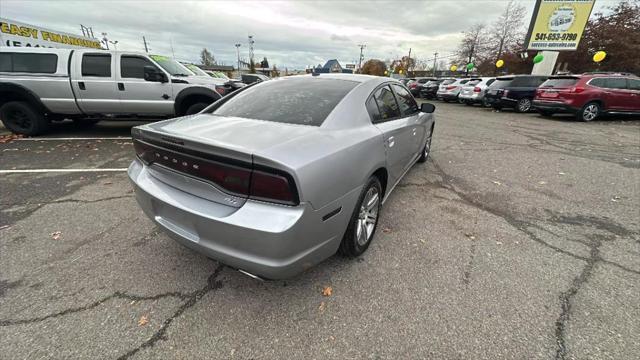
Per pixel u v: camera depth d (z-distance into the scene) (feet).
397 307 6.46
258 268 5.44
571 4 50.70
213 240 5.66
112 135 22.52
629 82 33.47
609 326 6.05
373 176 8.15
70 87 19.98
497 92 45.34
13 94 20.42
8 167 14.89
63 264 7.59
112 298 6.51
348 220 6.81
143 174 7.12
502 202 11.93
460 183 13.96
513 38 101.91
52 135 22.21
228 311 6.24
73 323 5.86
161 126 7.03
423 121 13.41
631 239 9.31
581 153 19.75
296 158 5.33
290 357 5.32
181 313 6.17
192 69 24.98
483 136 25.57
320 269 7.61
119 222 9.70
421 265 7.88
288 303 6.49
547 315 6.30
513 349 5.53
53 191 12.04
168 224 6.48
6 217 9.92
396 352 5.45
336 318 6.15
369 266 7.77
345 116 7.52
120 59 20.17
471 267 7.82
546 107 35.12
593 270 7.79
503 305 6.55
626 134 26.71
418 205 11.53
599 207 11.59
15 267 7.43
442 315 6.27
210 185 5.70
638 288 7.13
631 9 63.41
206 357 5.28
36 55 19.85
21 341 5.45
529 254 8.46
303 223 5.34
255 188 5.25
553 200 12.17
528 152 19.93
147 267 7.54
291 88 9.00
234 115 7.93
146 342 5.52
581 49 65.36
